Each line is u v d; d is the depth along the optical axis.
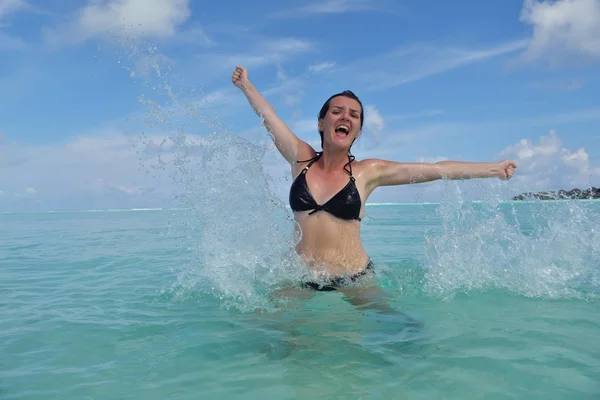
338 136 3.59
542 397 1.65
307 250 3.52
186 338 2.36
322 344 2.22
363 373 1.87
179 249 6.70
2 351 2.21
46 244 7.95
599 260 4.03
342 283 3.38
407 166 3.76
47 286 3.92
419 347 2.17
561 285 3.45
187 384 1.79
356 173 3.67
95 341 2.35
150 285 3.82
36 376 1.90
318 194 3.58
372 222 12.51
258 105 3.97
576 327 2.49
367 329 2.45
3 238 9.55
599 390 1.70
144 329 2.53
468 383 1.77
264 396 1.67
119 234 10.21
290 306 2.94
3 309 3.07
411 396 1.66
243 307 2.94
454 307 2.91
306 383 1.78
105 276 4.36
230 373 1.90
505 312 2.81
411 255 5.41
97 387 1.79
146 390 1.75
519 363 1.96
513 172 3.80
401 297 3.17
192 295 3.31
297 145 3.87
